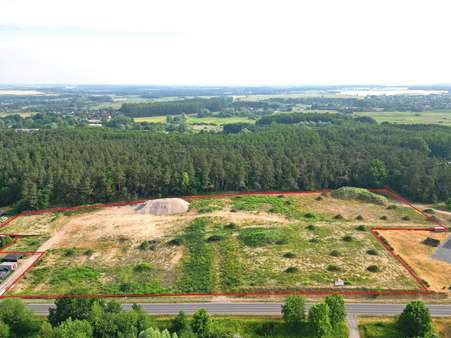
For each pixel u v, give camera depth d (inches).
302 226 3722.9
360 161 5221.5
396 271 2851.9
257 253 3142.2
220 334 2084.2
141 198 4707.2
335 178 5064.0
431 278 2763.3
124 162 5027.1
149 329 1942.7
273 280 2733.8
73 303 2193.7
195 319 2140.7
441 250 3208.7
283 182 4990.2
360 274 2807.6
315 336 2165.4
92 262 3078.2
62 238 3535.9
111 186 4544.8
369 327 2251.5
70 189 4404.5
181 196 4788.4
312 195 4783.5
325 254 3125.0
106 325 2048.5
